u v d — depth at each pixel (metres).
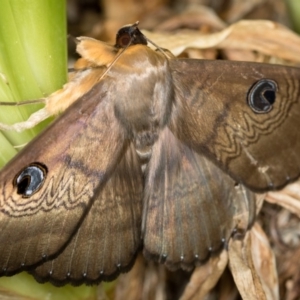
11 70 0.49
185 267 0.49
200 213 0.49
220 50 0.56
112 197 0.48
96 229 0.48
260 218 0.54
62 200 0.47
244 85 0.48
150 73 0.48
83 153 0.47
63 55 0.49
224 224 0.49
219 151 0.49
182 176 0.49
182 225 0.49
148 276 0.54
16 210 0.46
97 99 0.47
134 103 0.48
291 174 0.49
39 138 0.46
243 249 0.51
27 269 0.47
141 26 0.61
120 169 0.48
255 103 0.48
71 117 0.47
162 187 0.49
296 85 0.48
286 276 0.54
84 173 0.47
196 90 0.49
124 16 0.62
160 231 0.49
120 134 0.48
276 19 0.62
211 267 0.52
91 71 0.48
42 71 0.49
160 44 0.53
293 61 0.54
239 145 0.49
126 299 0.54
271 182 0.49
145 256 0.49
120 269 0.48
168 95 0.48
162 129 0.49
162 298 0.54
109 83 0.48
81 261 0.48
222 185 0.49
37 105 0.49
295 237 0.54
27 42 0.49
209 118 0.49
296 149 0.49
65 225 0.47
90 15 0.63
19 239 0.46
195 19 0.58
